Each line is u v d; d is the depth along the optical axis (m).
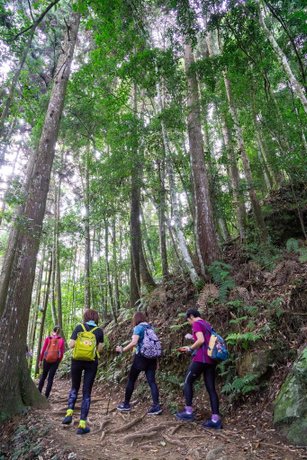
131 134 10.06
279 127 9.24
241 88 9.70
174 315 8.23
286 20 8.41
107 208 11.84
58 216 15.64
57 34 11.30
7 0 8.12
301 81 9.47
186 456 3.85
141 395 6.51
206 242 8.93
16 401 5.60
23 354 5.96
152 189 11.62
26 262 6.15
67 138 14.27
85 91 12.01
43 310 14.84
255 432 4.32
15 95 9.16
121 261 14.62
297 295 6.05
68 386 9.26
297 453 3.65
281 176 12.11
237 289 6.79
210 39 14.00
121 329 10.45
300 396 4.20
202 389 5.82
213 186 10.72
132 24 8.50
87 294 13.09
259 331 5.68
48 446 4.19
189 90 9.40
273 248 8.41
